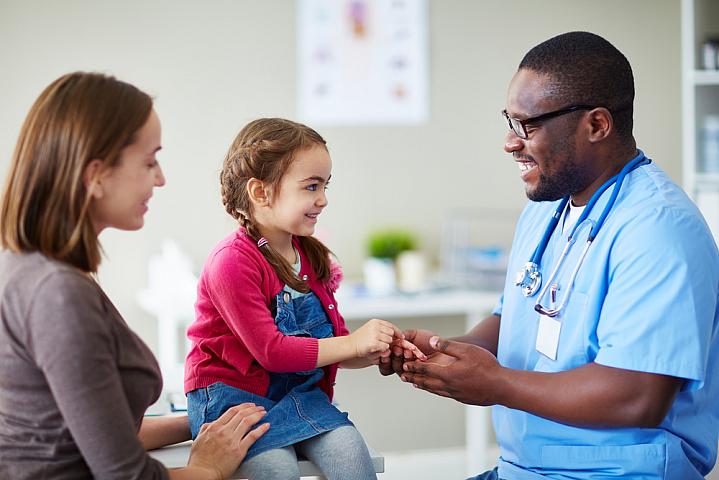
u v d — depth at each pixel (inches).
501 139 133.2
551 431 58.6
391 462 132.3
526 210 70.0
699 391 58.1
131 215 50.2
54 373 44.9
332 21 126.2
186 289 113.8
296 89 126.0
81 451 45.9
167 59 121.4
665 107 138.0
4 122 117.0
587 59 57.1
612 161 59.2
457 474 131.3
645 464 55.2
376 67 128.2
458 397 56.7
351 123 128.3
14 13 116.2
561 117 57.3
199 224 124.2
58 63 118.1
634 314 53.3
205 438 54.4
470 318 119.6
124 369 48.9
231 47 123.3
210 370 59.7
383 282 121.8
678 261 53.2
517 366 62.4
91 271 49.0
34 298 45.4
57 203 47.1
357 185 129.3
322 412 58.4
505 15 131.6
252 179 60.8
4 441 47.9
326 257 65.3
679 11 137.1
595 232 57.6
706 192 106.2
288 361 57.9
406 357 61.1
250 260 59.7
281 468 54.0
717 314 57.8
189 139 123.0
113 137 47.7
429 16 129.3
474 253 125.6
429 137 130.9
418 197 131.3
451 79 130.8
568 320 58.1
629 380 52.7
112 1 119.0
